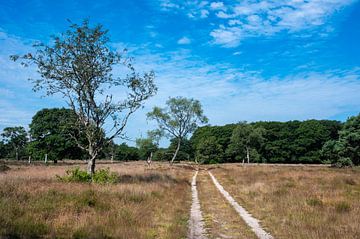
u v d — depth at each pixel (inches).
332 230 406.6
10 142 3358.8
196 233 444.8
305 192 768.3
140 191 697.0
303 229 424.2
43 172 1068.5
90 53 926.4
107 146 986.1
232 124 4704.7
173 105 2847.0
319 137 3978.8
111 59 943.7
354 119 2255.2
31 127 2276.1
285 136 4111.7
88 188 673.6
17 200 475.8
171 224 472.7
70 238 345.7
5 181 644.7
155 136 2903.5
